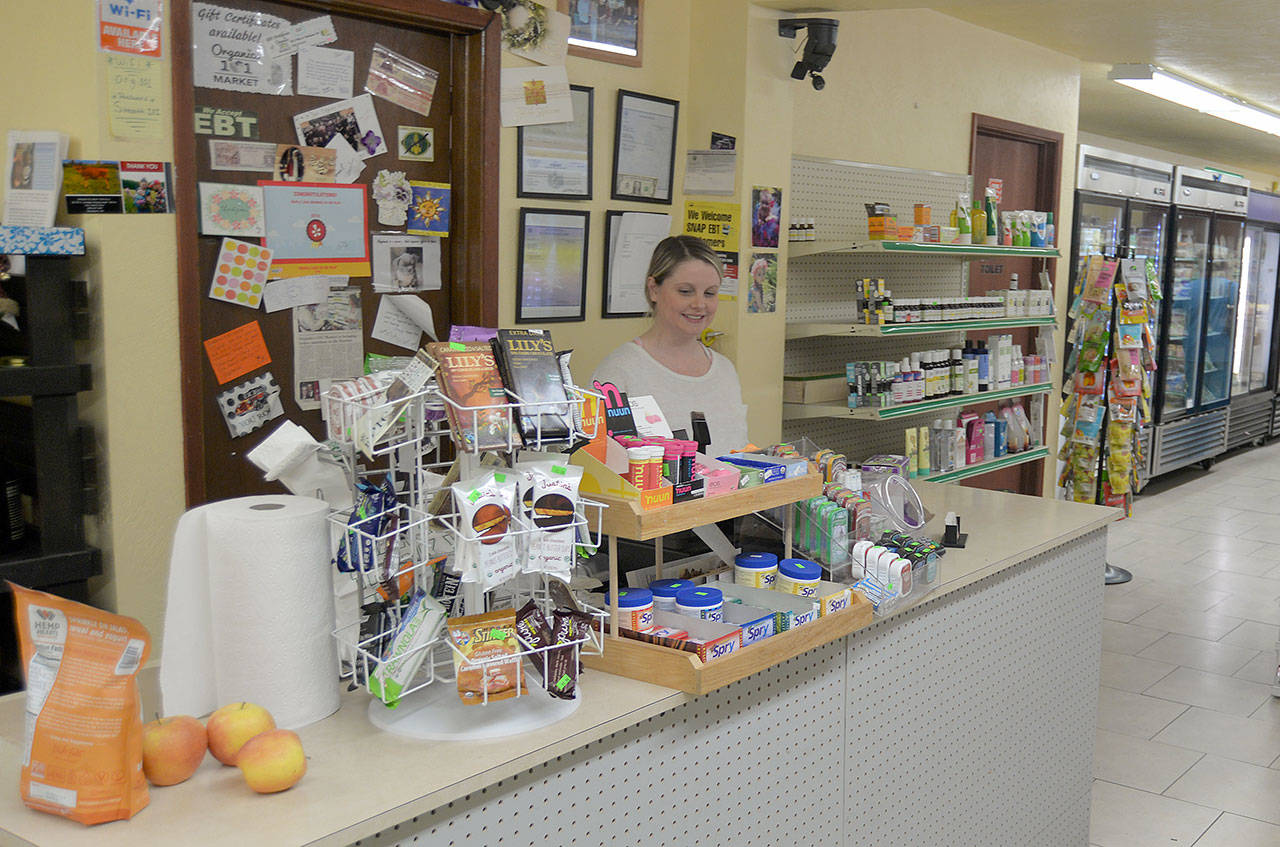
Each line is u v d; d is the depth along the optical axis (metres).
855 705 2.23
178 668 1.54
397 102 3.18
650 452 1.76
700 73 3.98
